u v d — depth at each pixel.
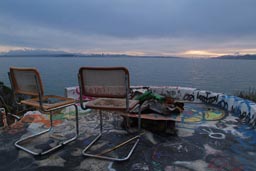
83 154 1.83
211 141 2.15
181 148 1.99
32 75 1.77
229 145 2.05
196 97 4.02
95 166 1.67
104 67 1.62
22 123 2.75
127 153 1.89
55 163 1.71
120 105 1.80
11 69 1.91
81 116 3.10
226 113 3.19
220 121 2.82
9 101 4.43
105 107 1.74
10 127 2.61
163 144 2.08
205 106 3.66
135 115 2.47
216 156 1.82
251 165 1.66
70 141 2.14
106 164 1.70
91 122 2.83
